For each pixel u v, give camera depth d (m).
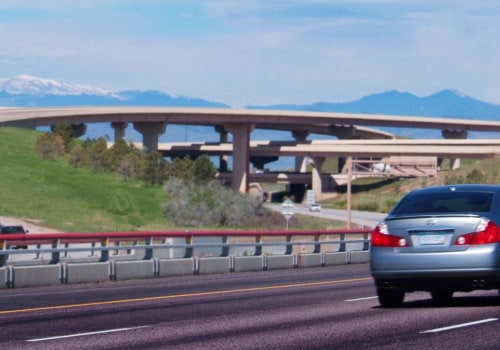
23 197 123.25
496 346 16.75
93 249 35.59
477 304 24.27
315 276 39.91
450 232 21.62
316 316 22.31
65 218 114.12
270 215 129.38
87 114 186.75
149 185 139.88
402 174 105.19
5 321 21.67
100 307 25.08
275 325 20.56
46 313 23.50
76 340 18.25
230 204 126.38
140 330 19.80
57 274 34.22
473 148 178.25
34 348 17.16
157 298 27.92
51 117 178.25
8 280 32.22
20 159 142.62
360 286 32.81
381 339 17.88
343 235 54.19
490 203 22.30
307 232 50.78
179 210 122.50
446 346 16.80
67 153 153.75
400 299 23.81
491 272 21.25
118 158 149.25
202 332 19.42
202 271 41.47
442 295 26.45
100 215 118.38
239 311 23.80
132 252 60.81
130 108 196.12
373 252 22.47
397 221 22.23
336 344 17.30
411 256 21.78
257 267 44.78
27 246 64.94
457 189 23.06
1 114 169.38
